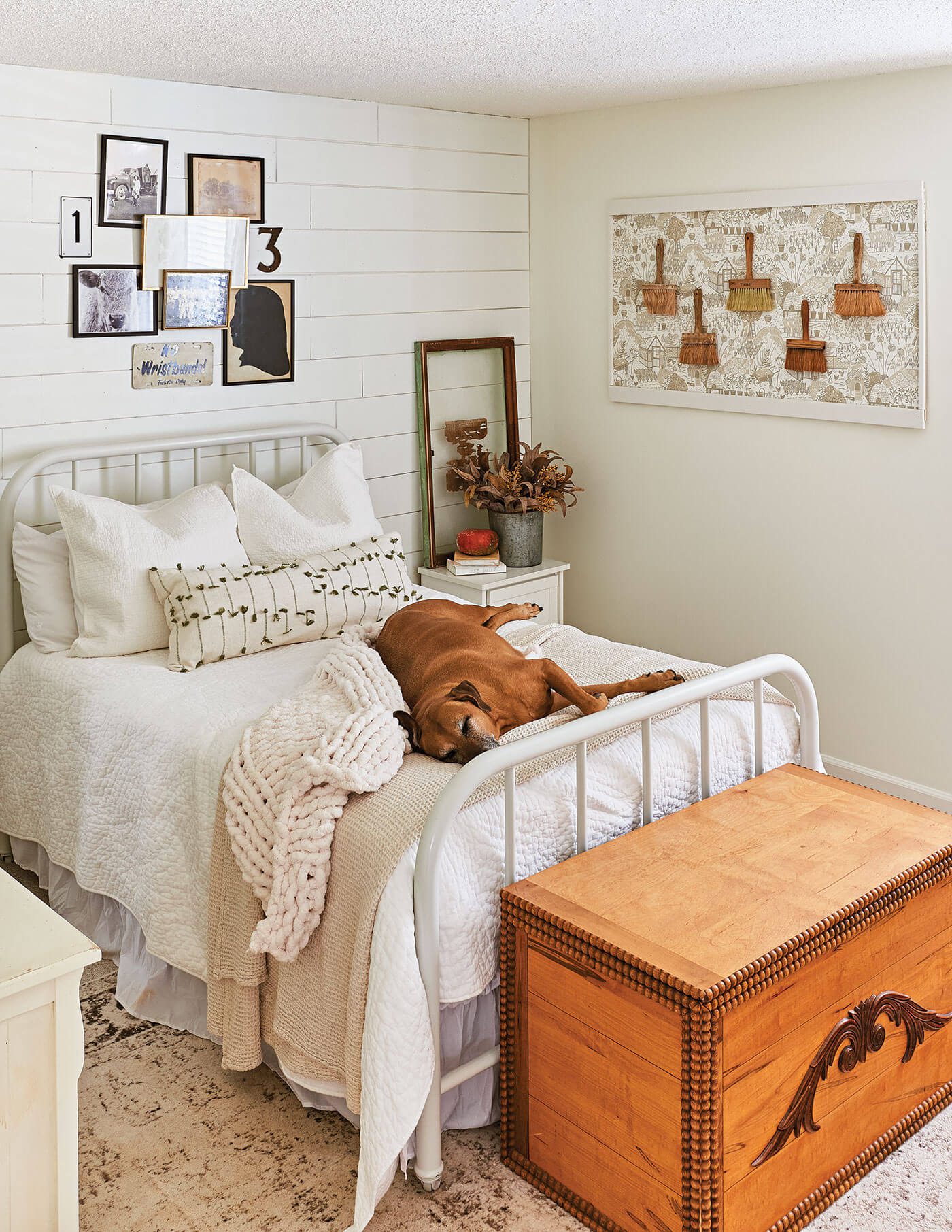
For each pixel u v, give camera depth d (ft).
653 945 6.31
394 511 14.11
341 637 9.91
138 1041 8.67
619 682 9.29
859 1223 6.79
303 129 12.43
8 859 11.21
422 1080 6.70
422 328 13.97
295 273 12.63
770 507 12.83
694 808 8.16
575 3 8.20
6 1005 4.93
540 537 14.28
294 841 7.23
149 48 9.67
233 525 10.98
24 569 10.58
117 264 11.24
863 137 11.36
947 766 11.66
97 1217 6.91
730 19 8.73
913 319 11.18
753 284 12.49
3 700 10.57
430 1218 6.91
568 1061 6.79
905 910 7.21
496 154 14.40
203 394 12.10
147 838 8.71
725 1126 6.12
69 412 11.16
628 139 13.56
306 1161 7.38
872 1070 7.15
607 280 14.06
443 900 6.97
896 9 8.41
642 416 14.02
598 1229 6.75
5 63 10.23
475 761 6.89
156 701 9.20
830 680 12.58
